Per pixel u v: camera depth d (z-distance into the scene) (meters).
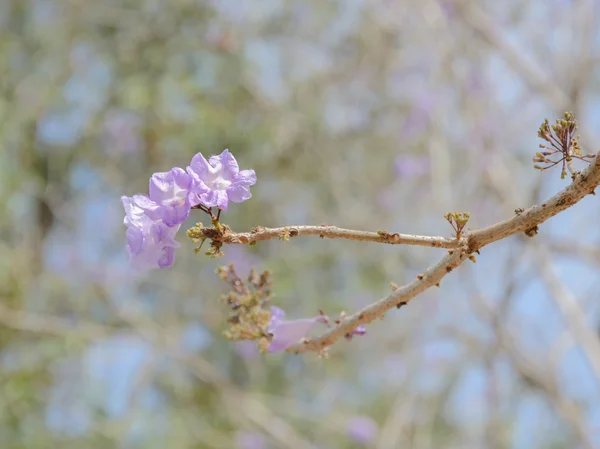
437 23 6.04
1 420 6.28
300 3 7.15
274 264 6.55
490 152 5.59
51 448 6.36
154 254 1.55
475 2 5.52
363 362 6.84
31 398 6.42
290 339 1.99
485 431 5.81
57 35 7.08
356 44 7.24
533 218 1.58
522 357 5.20
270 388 6.95
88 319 6.73
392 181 6.93
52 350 6.30
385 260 6.61
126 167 7.05
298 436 6.41
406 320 6.46
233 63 6.71
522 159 6.16
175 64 6.73
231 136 6.69
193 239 1.54
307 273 6.85
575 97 4.60
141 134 6.85
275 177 7.07
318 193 7.19
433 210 6.40
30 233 6.87
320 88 7.13
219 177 1.57
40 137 7.02
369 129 7.12
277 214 6.97
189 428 6.62
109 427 6.38
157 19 6.85
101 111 6.92
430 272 1.75
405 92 6.87
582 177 1.53
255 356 6.70
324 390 6.89
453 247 1.63
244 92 6.78
